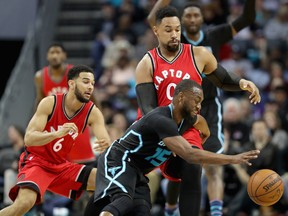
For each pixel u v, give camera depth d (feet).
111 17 54.60
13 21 50.52
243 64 48.78
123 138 23.66
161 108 23.03
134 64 50.11
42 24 50.85
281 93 44.06
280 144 40.55
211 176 27.99
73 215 36.58
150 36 48.78
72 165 26.76
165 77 24.80
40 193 25.84
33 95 47.96
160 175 37.76
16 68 47.60
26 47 47.32
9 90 44.34
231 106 40.81
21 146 38.32
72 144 26.43
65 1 57.21
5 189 36.63
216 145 27.86
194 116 23.62
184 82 22.76
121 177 23.07
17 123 45.44
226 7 49.62
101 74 51.29
